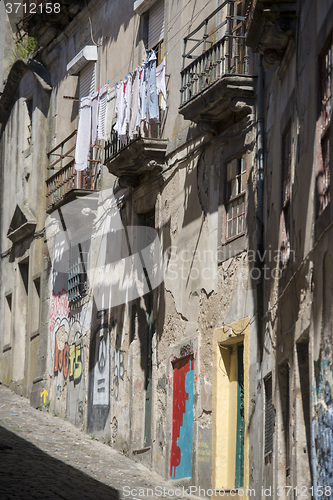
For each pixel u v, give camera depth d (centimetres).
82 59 2398
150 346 1998
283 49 1357
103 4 2372
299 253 1203
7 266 3069
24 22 2784
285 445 1298
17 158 3002
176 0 1941
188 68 1731
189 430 1720
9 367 2941
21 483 1512
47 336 2619
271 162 1454
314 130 1109
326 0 1063
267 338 1409
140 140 1903
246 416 1482
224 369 1617
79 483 1596
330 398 970
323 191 1079
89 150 2292
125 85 1977
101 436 2158
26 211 2791
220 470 1578
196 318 1731
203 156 1753
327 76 1065
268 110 1499
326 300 1005
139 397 2005
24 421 2339
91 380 2261
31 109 2928
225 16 1698
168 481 1770
